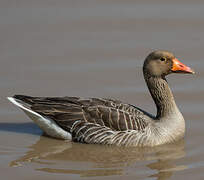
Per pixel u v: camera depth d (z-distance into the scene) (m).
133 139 15.54
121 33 22.84
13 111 17.94
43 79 19.62
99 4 25.19
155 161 14.63
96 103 16.02
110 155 15.09
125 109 15.88
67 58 21.03
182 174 13.80
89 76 19.91
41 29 23.03
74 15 24.16
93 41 22.27
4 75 19.80
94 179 13.45
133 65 20.58
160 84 16.20
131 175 13.72
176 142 15.89
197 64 20.53
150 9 24.77
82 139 15.87
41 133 16.64
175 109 16.09
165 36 22.55
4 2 25.00
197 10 24.52
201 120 17.09
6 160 14.71
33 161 14.64
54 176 13.65
